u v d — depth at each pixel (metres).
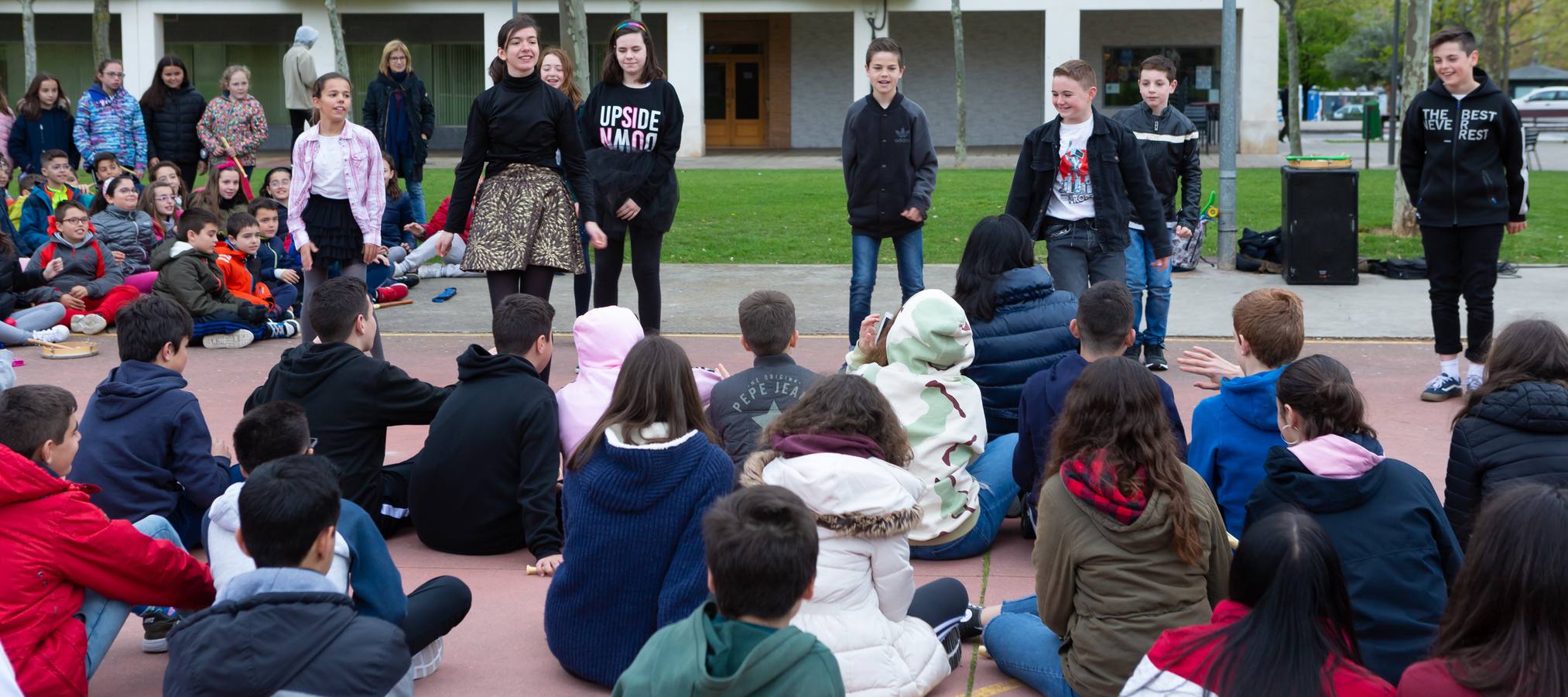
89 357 8.10
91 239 9.27
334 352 4.58
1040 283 5.05
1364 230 13.95
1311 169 10.35
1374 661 3.11
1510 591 2.17
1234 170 11.40
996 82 32.16
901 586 3.35
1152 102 8.13
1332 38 37.16
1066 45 28.33
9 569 3.12
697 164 26.17
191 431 4.24
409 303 10.08
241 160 13.38
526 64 6.48
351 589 3.35
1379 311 9.23
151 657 3.90
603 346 4.54
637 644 3.50
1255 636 2.37
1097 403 3.27
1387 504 3.19
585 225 6.70
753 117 33.31
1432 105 6.68
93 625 3.36
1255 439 3.93
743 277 11.13
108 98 13.58
